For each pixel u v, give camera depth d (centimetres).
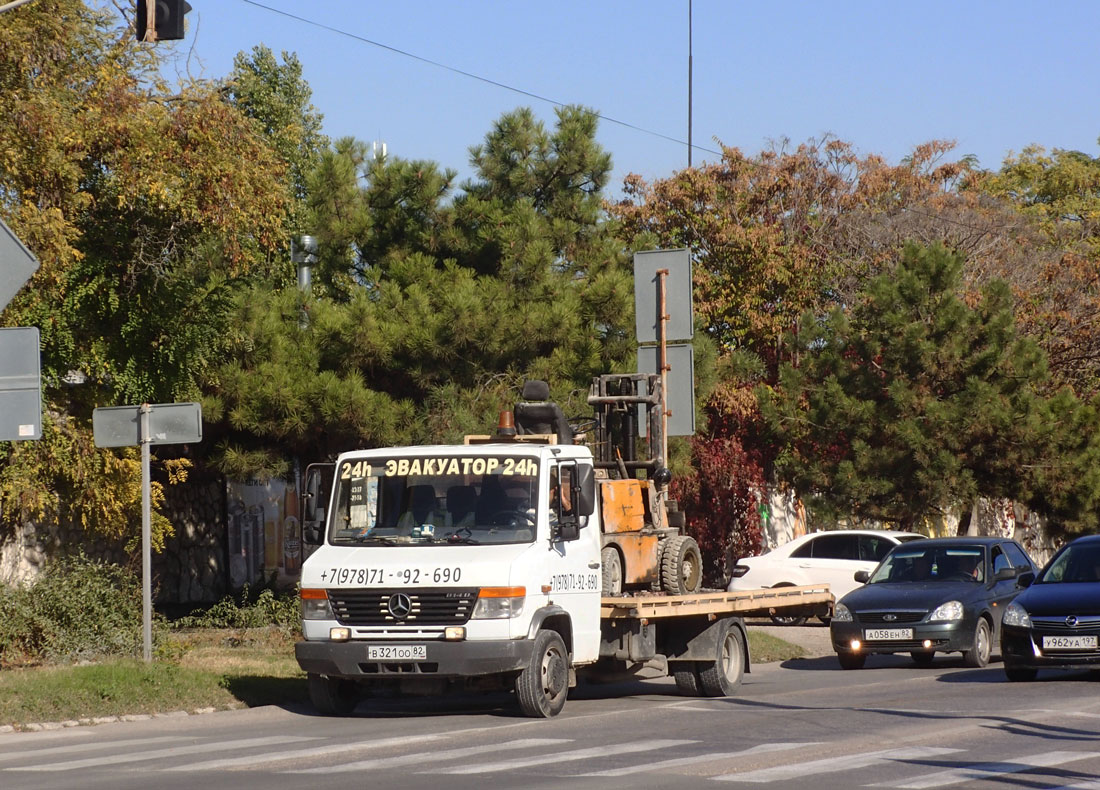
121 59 2591
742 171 4853
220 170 2528
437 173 3372
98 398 2800
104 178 2577
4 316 2477
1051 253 5331
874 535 3662
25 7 2358
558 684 1773
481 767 1307
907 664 2816
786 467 4281
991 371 4012
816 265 4822
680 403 2747
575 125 3422
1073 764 1300
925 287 4109
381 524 1792
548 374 3039
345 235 3356
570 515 1814
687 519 4250
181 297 2808
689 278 2745
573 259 3394
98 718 1778
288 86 5494
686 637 2114
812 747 1439
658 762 1333
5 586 2248
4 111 2325
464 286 3031
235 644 2672
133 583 2495
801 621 3841
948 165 5400
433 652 1681
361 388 2928
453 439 2919
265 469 3094
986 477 4084
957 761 1324
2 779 1277
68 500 2809
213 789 1184
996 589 2717
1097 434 4134
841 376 4166
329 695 1828
